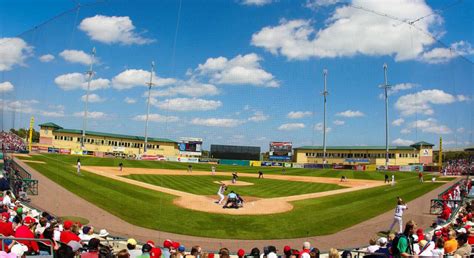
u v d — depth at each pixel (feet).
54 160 164.25
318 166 287.07
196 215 69.31
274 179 173.27
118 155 271.69
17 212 43.45
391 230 59.26
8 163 82.38
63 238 32.07
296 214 74.74
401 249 30.14
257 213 74.74
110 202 73.41
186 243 50.65
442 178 149.28
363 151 270.87
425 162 180.75
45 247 31.78
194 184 130.62
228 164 299.58
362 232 59.67
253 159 301.43
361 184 154.61
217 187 125.08
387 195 107.65
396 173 217.36
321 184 151.84
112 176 132.26
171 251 33.01
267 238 55.77
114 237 48.32
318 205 87.61
